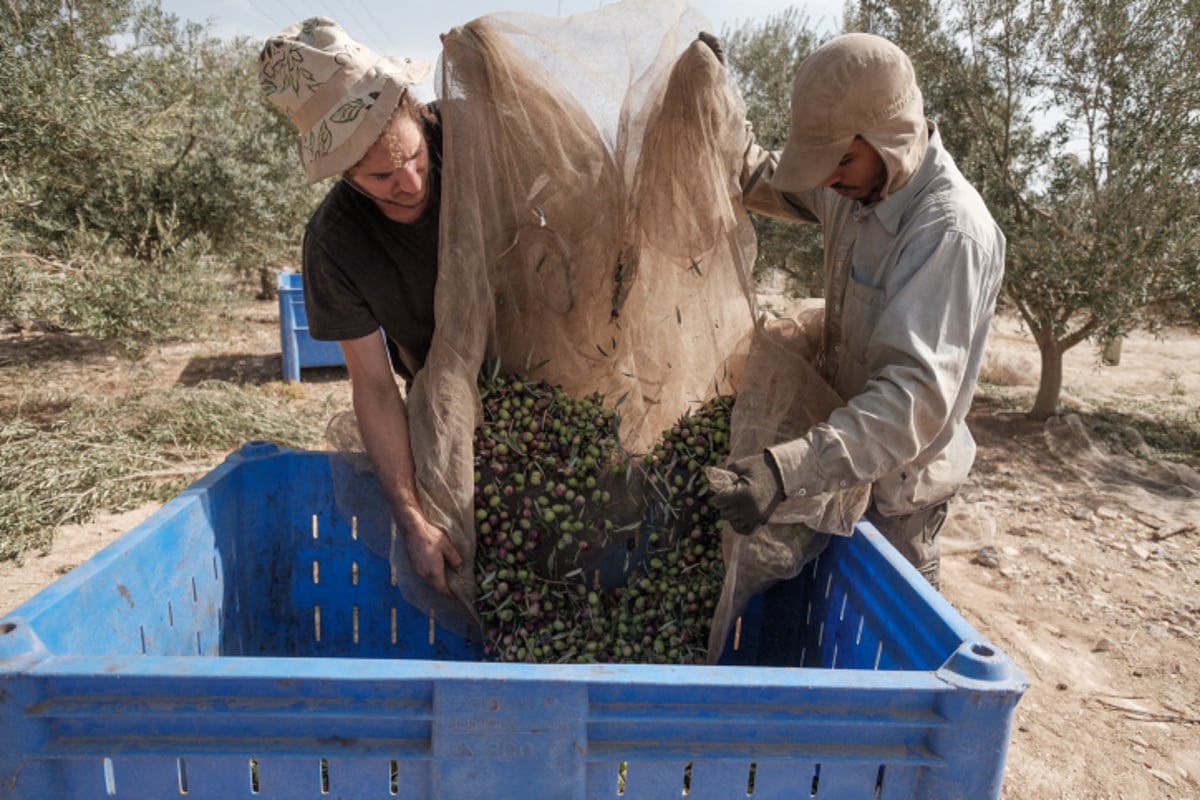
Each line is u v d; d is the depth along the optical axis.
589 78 2.19
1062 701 3.38
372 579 2.26
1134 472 6.29
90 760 1.17
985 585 4.37
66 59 6.89
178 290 7.03
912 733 1.22
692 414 2.31
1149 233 6.08
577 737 1.18
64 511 4.59
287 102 1.75
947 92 6.91
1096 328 6.91
